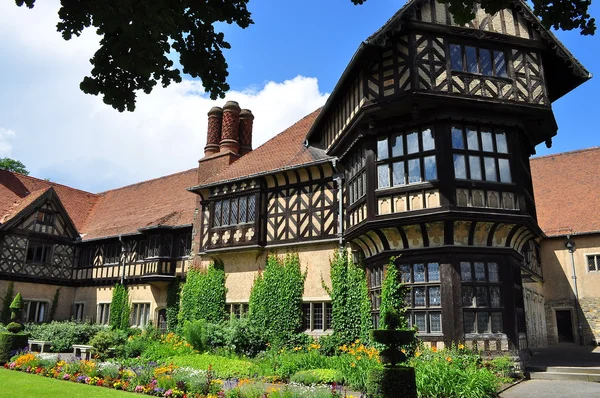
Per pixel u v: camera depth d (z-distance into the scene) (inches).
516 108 441.1
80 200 1094.4
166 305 773.9
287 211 630.5
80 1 162.6
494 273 428.1
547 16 183.6
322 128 633.0
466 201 418.9
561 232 784.3
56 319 906.1
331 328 572.1
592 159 861.2
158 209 893.8
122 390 370.3
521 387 361.7
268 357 507.8
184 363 470.3
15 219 852.6
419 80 427.2
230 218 680.4
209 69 196.2
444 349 397.7
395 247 457.7
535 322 718.5
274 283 612.4
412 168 443.2
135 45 168.7
